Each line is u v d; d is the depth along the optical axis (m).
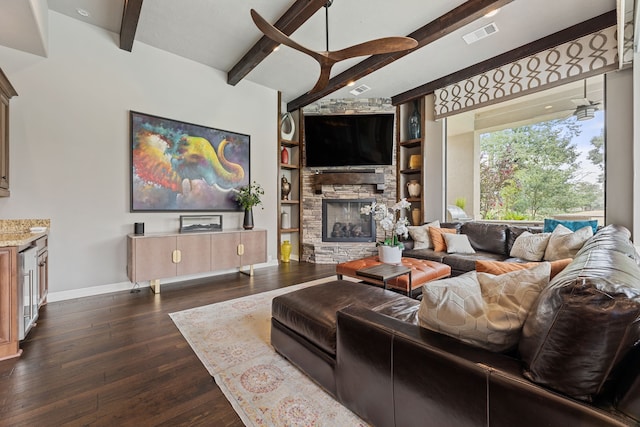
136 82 3.52
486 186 5.33
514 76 3.70
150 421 1.38
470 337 1.07
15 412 1.42
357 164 5.29
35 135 2.91
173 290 3.46
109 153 3.34
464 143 5.54
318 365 1.61
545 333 0.82
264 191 4.84
